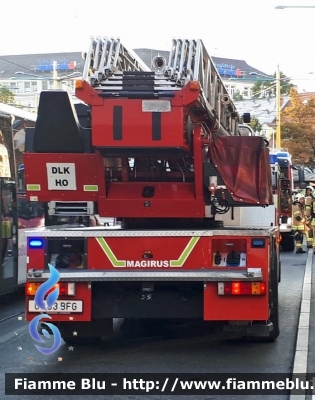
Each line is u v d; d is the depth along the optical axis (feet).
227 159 24.39
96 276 23.07
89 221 29.58
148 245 23.40
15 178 37.17
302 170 58.03
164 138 22.22
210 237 23.27
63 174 24.66
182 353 25.45
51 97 24.16
